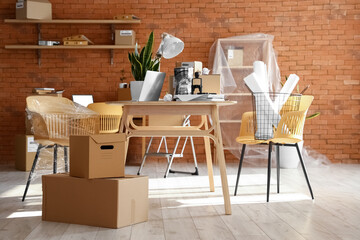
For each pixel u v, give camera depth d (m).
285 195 3.95
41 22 6.45
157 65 3.64
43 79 6.66
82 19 6.63
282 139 3.60
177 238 2.56
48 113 3.87
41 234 2.64
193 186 4.42
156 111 3.28
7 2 6.64
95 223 2.81
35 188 4.34
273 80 6.21
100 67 6.68
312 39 6.71
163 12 6.68
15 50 6.64
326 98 6.72
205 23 6.70
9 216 3.12
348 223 2.94
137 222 2.90
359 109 6.71
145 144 6.69
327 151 6.72
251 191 4.15
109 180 2.76
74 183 2.87
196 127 4.10
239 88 6.22
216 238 2.57
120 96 6.20
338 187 4.43
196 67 3.61
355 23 6.70
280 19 6.70
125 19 6.47
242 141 3.89
